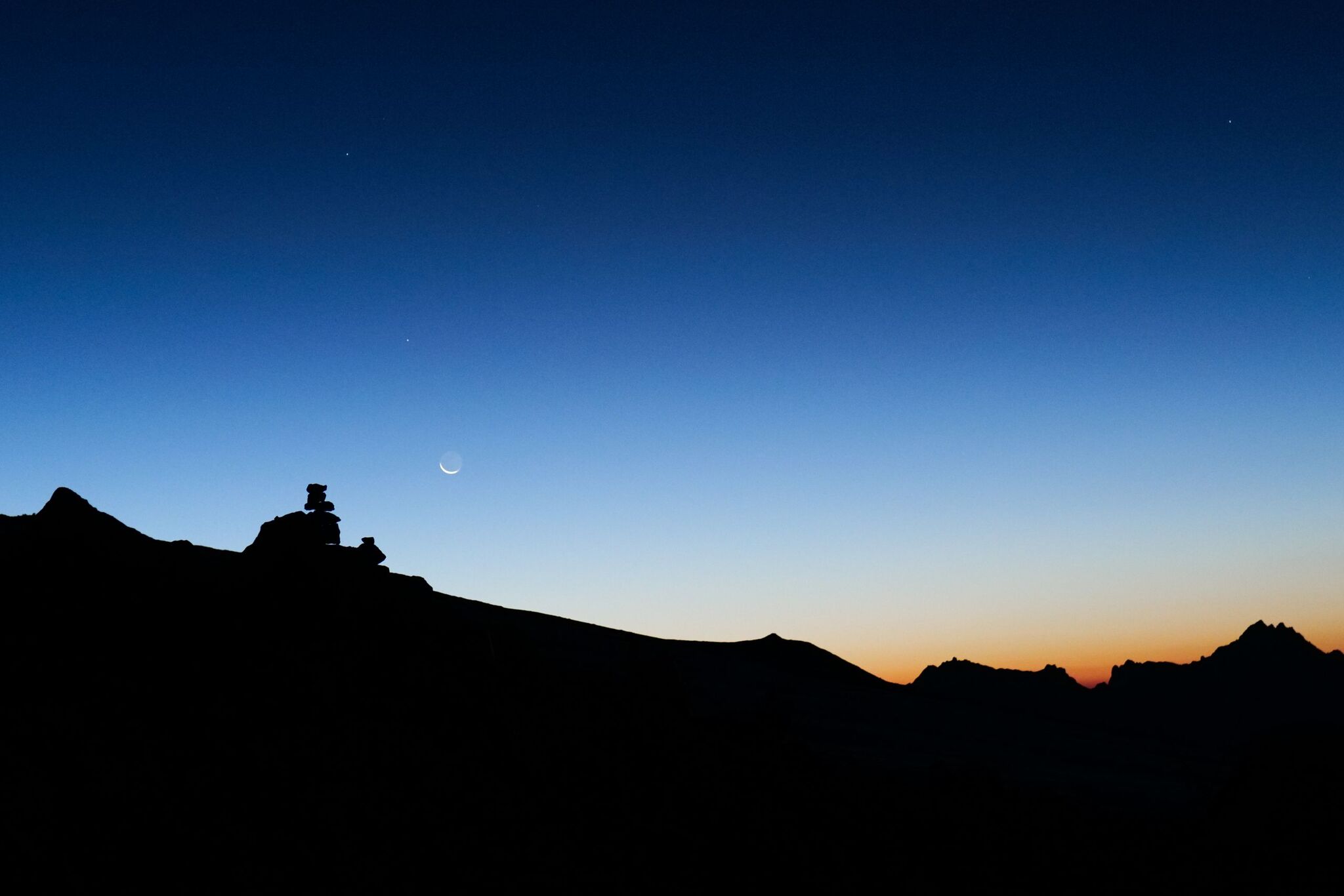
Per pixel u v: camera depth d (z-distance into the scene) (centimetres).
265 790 2316
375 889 2039
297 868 2039
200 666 2848
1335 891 2997
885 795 3584
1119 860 3253
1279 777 3644
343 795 2397
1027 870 3080
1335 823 3325
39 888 1748
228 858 2003
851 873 2800
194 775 2288
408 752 2745
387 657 3322
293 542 3584
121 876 1847
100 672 2659
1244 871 3216
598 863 2445
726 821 2955
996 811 3584
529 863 2352
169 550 3625
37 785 2038
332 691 2953
